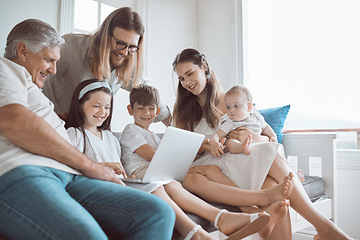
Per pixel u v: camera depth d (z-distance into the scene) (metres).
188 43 3.21
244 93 1.69
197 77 1.70
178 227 1.08
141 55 1.72
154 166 1.19
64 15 2.40
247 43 2.99
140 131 1.62
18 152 0.91
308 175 2.05
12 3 2.14
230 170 1.46
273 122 2.14
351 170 2.31
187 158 1.32
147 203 0.88
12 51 1.10
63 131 1.11
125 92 2.66
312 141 2.02
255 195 1.25
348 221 2.31
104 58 1.55
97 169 1.05
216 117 1.74
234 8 2.98
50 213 0.78
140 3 2.84
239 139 1.57
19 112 0.89
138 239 0.85
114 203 0.91
